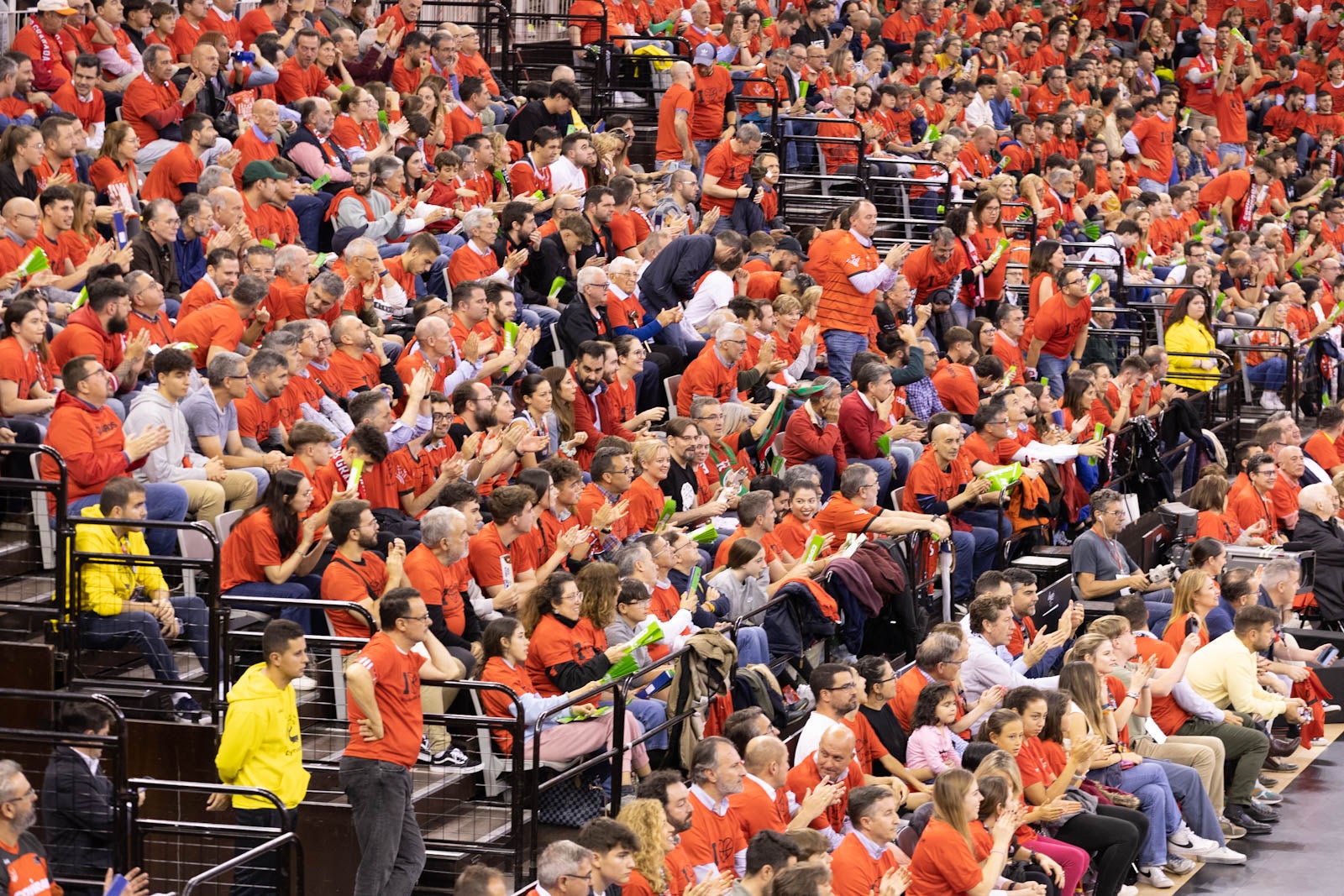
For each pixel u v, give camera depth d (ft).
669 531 56.08
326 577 48.42
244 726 43.01
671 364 72.08
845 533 63.16
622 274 70.13
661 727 48.91
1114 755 55.67
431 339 60.80
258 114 72.23
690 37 104.88
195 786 42.50
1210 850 57.82
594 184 86.17
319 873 46.57
